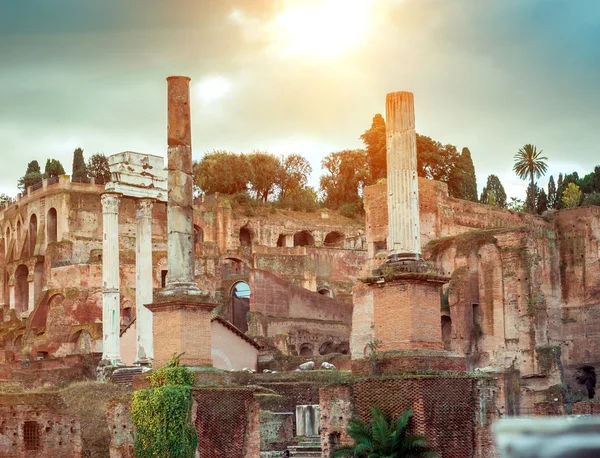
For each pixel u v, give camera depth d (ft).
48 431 203.62
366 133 524.11
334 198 530.68
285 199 509.76
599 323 363.97
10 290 415.85
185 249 160.45
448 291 328.29
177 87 165.68
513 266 319.47
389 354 141.49
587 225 372.17
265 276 366.02
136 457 152.56
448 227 362.12
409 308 141.18
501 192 519.60
